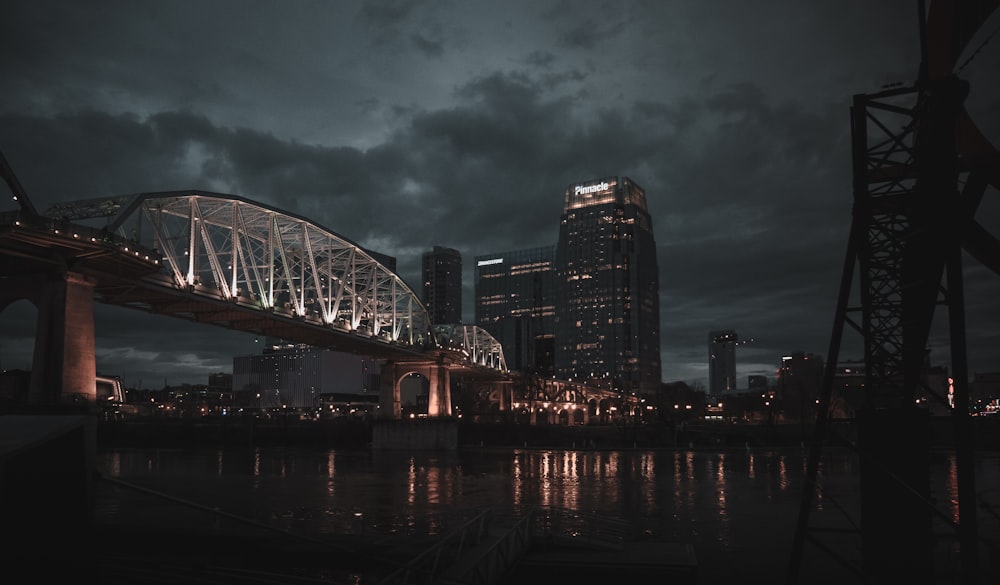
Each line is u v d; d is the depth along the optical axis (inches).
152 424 7490.2
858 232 707.4
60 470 493.4
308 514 2142.0
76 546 491.8
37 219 2425.0
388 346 5541.3
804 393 6481.3
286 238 4468.5
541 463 4471.0
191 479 3380.9
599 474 3585.1
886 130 695.1
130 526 1444.4
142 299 3319.4
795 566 701.3
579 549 1296.8
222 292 3575.3
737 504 2348.7
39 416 506.6
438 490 2881.4
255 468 4156.0
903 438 745.0
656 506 2316.7
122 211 2910.9
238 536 1360.7
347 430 7313.0
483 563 1031.0
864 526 766.5
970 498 572.4
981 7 654.5
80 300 2753.4
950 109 629.9
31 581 482.0
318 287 4503.0
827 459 4475.9
